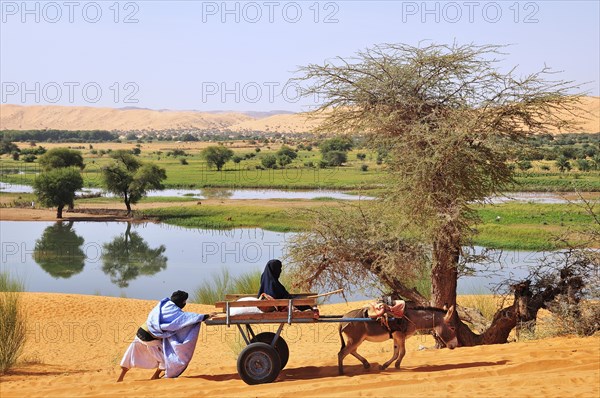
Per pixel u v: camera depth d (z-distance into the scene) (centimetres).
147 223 6975
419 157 1606
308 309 1080
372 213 1684
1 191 9756
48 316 2538
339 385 956
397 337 1095
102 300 2877
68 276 4197
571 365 1025
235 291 2977
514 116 1603
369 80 1670
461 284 3206
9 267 4484
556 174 9031
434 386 920
